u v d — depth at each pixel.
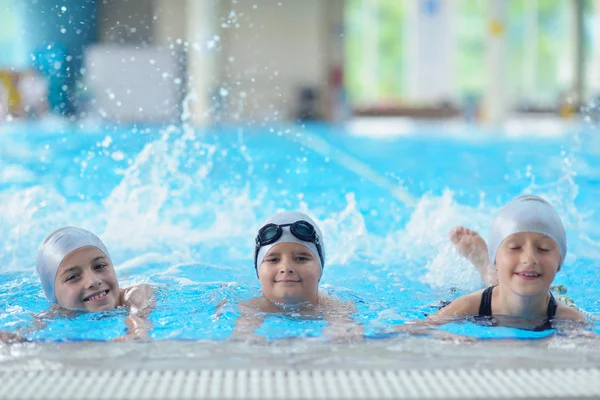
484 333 3.07
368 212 6.76
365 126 19.42
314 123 20.59
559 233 3.29
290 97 21.89
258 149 12.07
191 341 2.88
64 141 11.81
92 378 2.36
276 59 21.94
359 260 4.81
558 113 22.69
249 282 4.14
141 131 9.16
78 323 3.27
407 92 29.03
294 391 2.24
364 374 2.40
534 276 3.19
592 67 22.86
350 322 3.28
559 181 6.56
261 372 2.42
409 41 28.45
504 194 7.77
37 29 15.77
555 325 3.22
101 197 6.88
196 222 6.00
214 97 15.12
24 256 4.90
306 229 3.60
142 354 2.68
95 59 14.91
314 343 2.85
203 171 7.70
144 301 3.59
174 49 14.98
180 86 14.54
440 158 11.52
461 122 21.58
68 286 3.49
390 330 3.10
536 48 29.91
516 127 18.00
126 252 5.08
